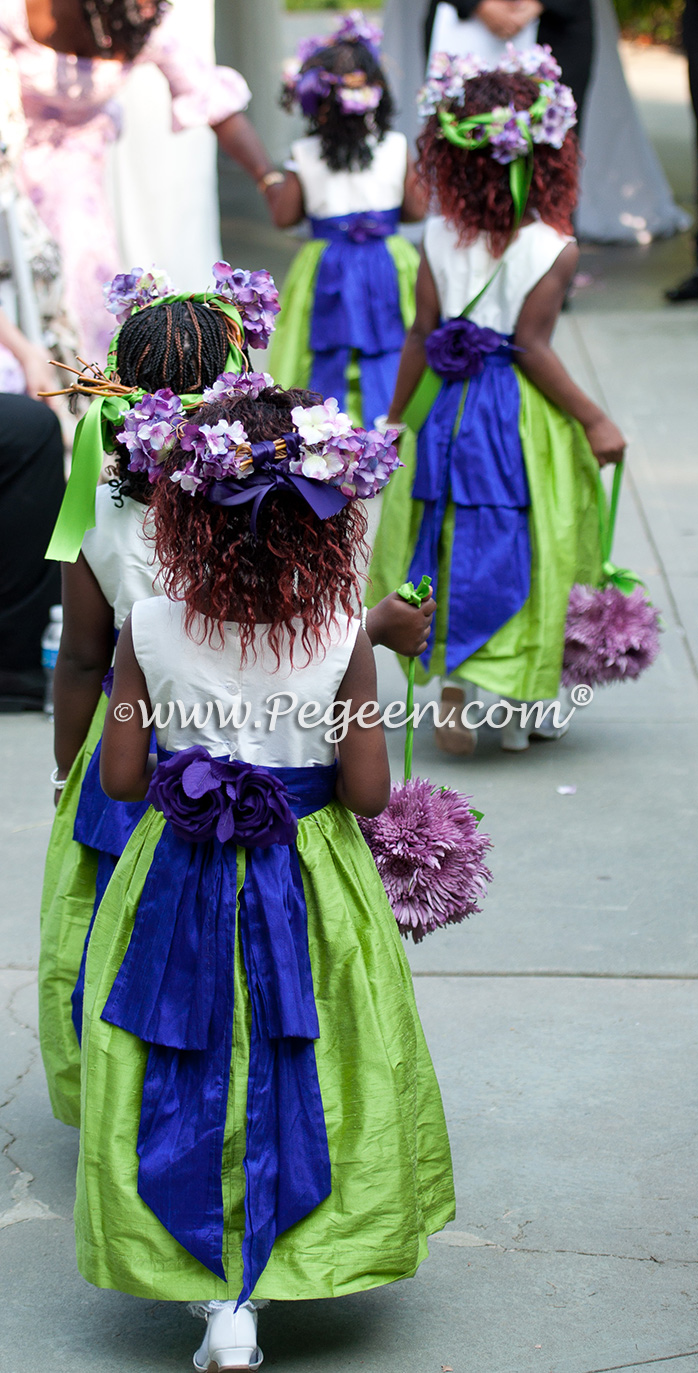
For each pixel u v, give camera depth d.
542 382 4.74
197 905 2.42
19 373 5.66
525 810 4.65
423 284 4.82
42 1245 2.88
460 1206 2.94
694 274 10.82
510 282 4.66
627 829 4.52
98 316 6.54
